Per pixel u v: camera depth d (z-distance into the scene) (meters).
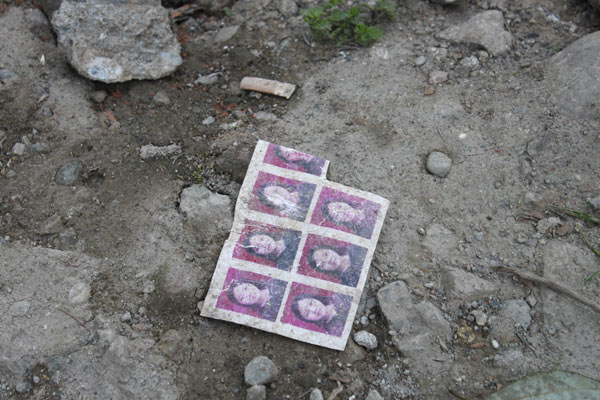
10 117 2.48
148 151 2.38
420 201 2.27
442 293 2.10
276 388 1.92
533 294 2.07
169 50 2.63
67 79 2.59
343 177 2.31
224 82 2.67
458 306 2.07
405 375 1.96
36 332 1.97
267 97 2.59
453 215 2.24
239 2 3.01
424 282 2.12
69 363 1.93
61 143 2.43
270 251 2.14
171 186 2.30
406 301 2.05
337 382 1.94
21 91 2.52
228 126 2.47
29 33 2.71
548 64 2.59
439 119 2.47
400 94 2.55
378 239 2.19
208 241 2.17
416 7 2.89
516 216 2.23
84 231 2.21
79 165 2.35
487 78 2.60
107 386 1.89
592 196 2.23
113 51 2.54
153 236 2.19
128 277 2.12
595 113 2.37
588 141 2.33
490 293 2.09
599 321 2.00
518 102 2.50
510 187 2.29
